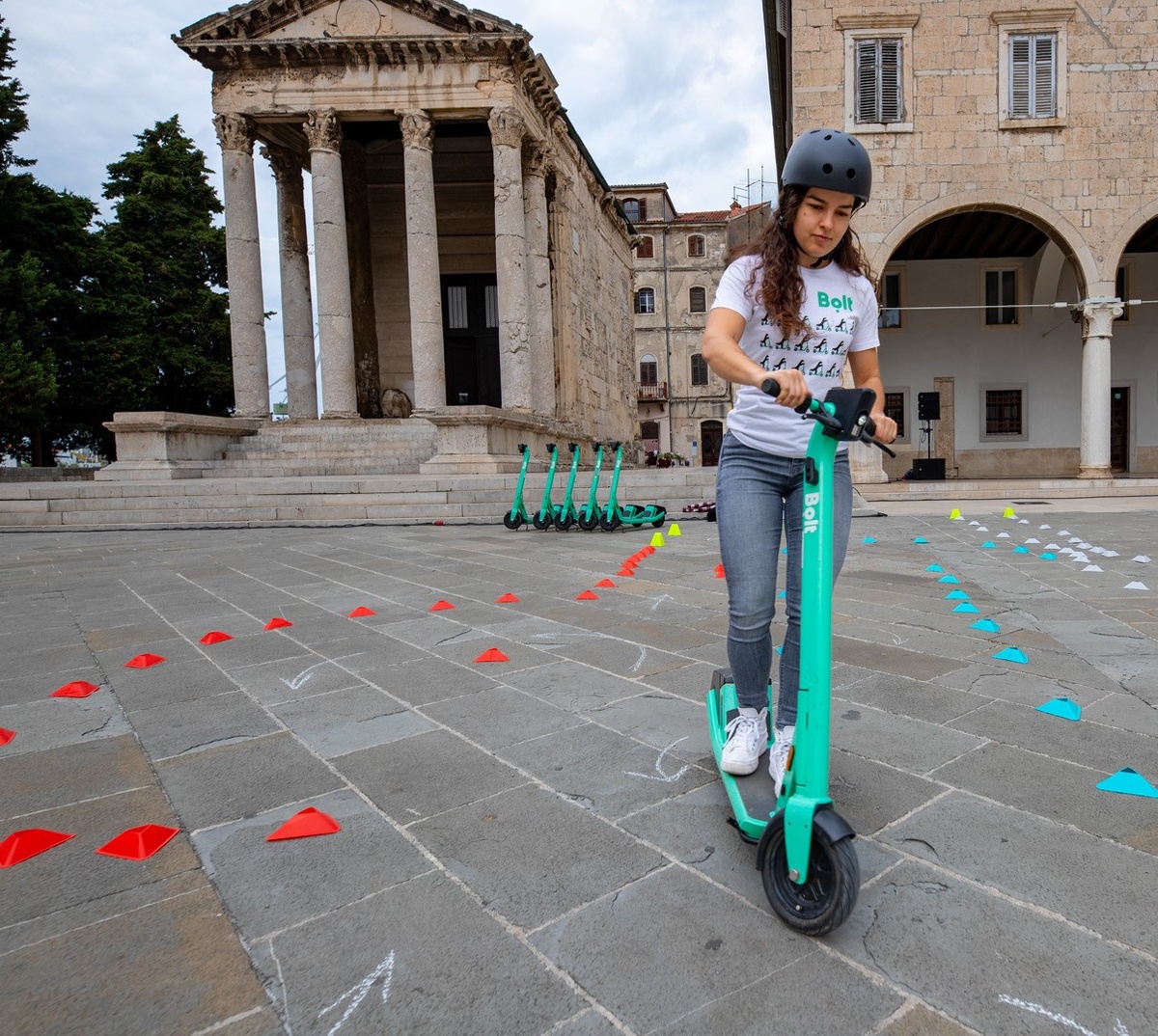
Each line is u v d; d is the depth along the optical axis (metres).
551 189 22.97
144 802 2.51
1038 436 20.95
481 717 3.22
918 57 15.23
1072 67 15.09
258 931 1.79
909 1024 1.44
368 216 24.72
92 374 23.70
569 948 1.70
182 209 29.36
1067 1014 1.46
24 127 21.27
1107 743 2.77
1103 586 5.73
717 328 1.99
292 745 2.97
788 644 2.20
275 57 18.72
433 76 18.89
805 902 1.71
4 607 6.06
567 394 23.30
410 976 1.62
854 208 1.98
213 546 10.16
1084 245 15.38
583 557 8.08
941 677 3.58
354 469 16.80
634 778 2.58
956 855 2.04
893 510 12.80
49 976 1.64
